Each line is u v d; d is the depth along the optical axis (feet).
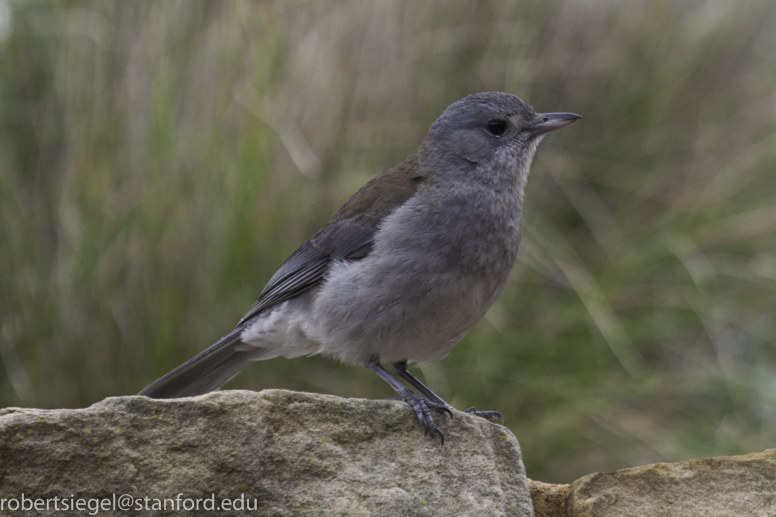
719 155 39.96
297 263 23.99
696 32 42.29
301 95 34.58
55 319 31.01
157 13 34.24
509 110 24.07
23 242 31.86
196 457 16.30
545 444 30.99
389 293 21.53
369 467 17.25
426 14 36.96
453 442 18.04
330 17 35.73
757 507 17.71
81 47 34.47
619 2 40.96
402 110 35.86
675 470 18.34
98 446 15.85
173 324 30.91
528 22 38.58
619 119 39.19
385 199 23.30
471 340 32.53
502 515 17.22
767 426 32.53
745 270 35.60
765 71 42.88
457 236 21.86
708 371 33.68
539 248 34.71
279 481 16.58
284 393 17.43
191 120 33.68
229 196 31.76
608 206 37.58
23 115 34.63
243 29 34.53
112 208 32.30
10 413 15.84
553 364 32.86
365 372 31.58
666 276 35.40
